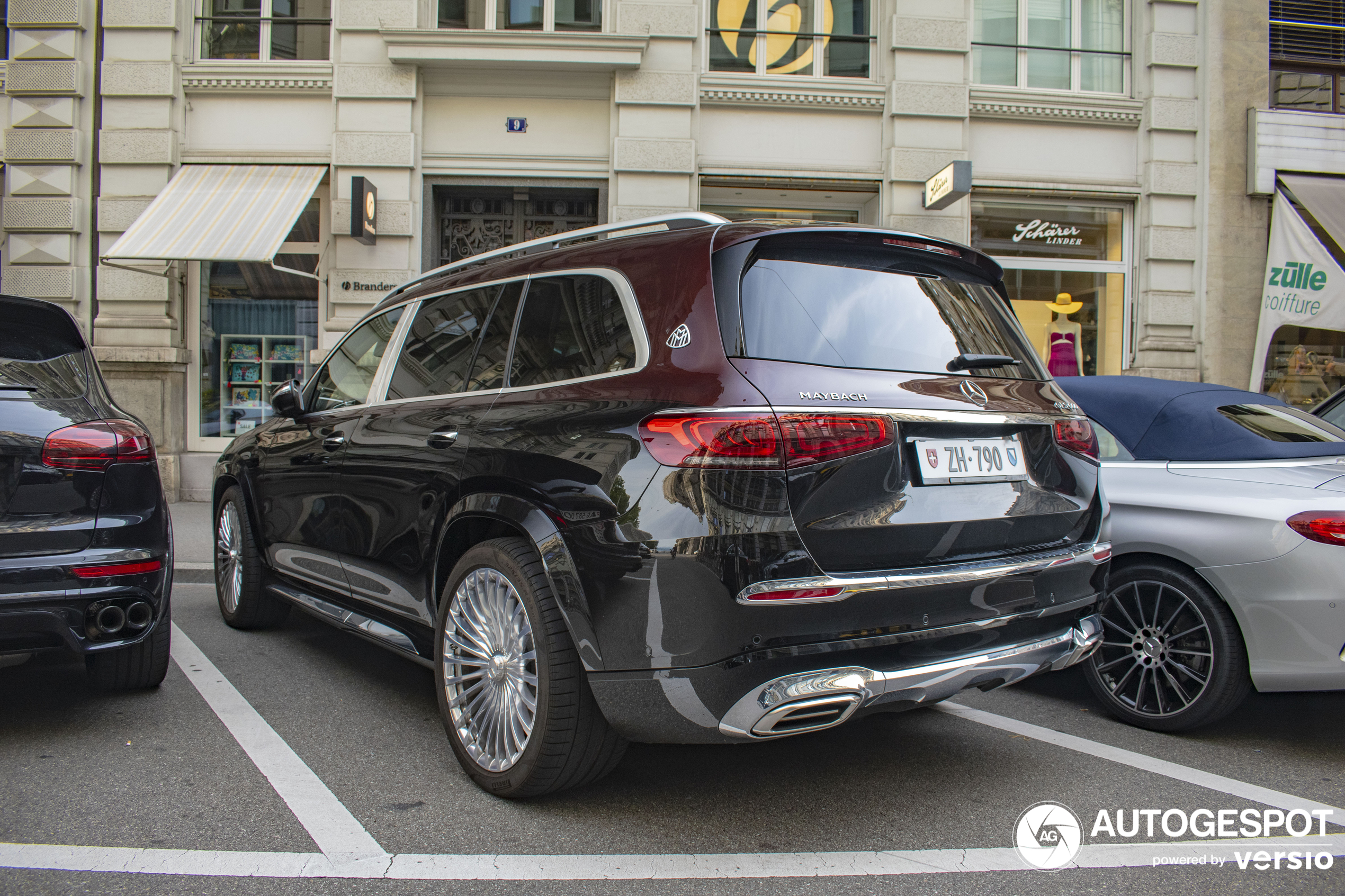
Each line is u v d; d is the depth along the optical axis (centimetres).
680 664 225
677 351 245
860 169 1026
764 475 221
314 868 230
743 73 1024
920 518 241
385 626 348
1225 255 1073
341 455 372
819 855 242
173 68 987
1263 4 1079
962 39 1024
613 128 994
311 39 1015
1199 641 342
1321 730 362
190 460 1011
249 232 898
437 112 995
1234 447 358
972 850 247
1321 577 310
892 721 364
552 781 259
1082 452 291
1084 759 322
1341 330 1080
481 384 309
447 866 232
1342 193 1080
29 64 991
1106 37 1095
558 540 250
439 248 1037
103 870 227
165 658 370
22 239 997
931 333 270
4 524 302
